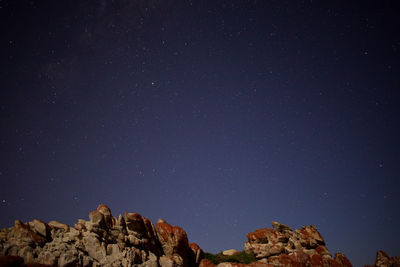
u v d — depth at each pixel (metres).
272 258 37.53
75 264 22.75
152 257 29.08
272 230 44.50
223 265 33.97
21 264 20.12
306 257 37.81
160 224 34.25
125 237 28.72
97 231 27.36
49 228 25.53
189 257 33.84
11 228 23.89
